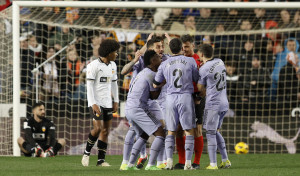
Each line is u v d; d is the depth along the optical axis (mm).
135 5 34219
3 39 34125
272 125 34531
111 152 33469
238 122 34594
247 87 38406
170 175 18109
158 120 20891
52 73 39219
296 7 34281
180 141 22688
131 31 39156
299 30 42000
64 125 33938
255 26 43125
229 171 19953
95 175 18547
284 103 37844
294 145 34344
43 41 40531
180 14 42844
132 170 20875
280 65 40000
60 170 21484
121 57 39156
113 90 24969
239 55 38875
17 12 33688
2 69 33844
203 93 21641
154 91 20969
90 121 33906
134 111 20750
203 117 21906
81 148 33688
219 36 40938
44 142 31812
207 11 43344
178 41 21141
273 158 30156
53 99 37188
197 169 21328
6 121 33375
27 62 38031
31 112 36531
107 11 42062
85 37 40812
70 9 41125
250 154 32969
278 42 41062
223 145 22891
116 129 33562
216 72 21531
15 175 18938
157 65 21297
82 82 38938
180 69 20766
